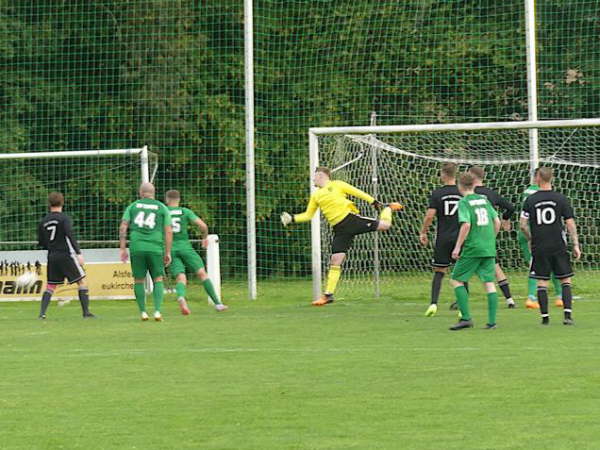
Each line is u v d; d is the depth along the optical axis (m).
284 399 23.64
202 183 75.00
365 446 19.20
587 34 68.56
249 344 33.34
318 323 39.56
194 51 72.81
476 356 29.44
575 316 40.47
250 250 52.72
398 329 36.88
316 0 72.50
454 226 40.84
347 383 25.50
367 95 71.38
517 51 69.38
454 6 69.19
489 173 64.44
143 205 41.38
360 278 56.62
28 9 73.00
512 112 69.50
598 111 68.56
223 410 22.58
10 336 37.00
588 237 60.81
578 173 62.72
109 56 73.31
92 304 51.84
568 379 25.42
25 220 73.38
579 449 18.72
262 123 73.94
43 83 73.38
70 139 73.94
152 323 40.84
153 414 22.33
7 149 72.50
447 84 69.62
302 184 73.62
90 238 75.00
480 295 51.62
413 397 23.58
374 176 54.09
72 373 27.97
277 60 74.06
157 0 71.56
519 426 20.53
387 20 70.44
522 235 44.38
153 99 72.75
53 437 20.41
